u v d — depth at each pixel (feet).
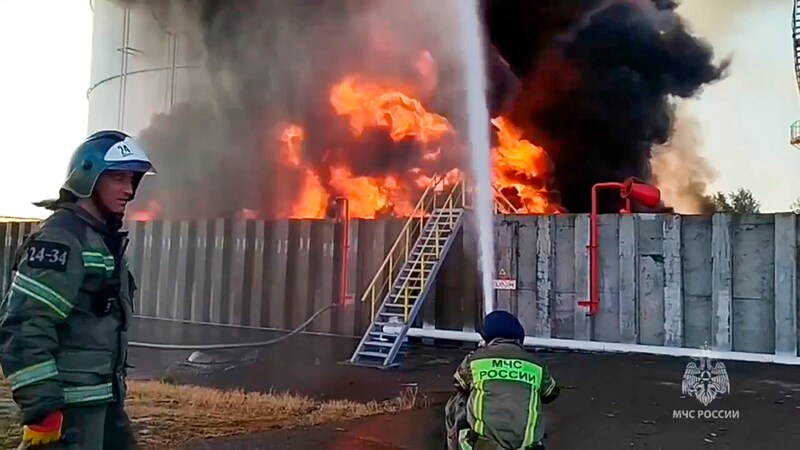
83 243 9.33
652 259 47.14
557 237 50.14
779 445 23.18
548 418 27.04
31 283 8.80
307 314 58.23
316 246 58.75
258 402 28.25
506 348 12.41
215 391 30.60
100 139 9.82
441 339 52.21
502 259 51.72
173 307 65.57
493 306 51.55
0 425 23.04
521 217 51.39
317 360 43.09
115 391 9.94
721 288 44.73
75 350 9.34
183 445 21.25
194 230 65.31
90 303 9.50
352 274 56.29
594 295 47.78
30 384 8.56
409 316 42.75
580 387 34.22
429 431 23.80
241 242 62.18
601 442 23.49
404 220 54.85
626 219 47.75
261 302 60.39
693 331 45.96
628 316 47.11
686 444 23.25
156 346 49.19
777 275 43.29
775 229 43.68
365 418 25.86
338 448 21.34
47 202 9.78
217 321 62.64
